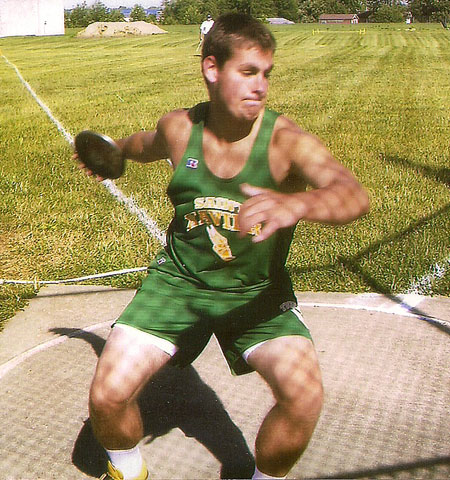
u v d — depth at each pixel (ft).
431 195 22.21
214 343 12.35
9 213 20.44
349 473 8.87
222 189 7.44
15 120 39.63
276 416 7.31
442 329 13.06
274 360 7.40
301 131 7.33
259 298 7.83
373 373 11.43
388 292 14.84
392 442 9.55
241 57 7.01
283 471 7.52
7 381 11.25
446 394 10.82
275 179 7.32
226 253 7.62
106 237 18.40
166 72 73.15
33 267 16.39
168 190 7.82
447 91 54.85
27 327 13.38
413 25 285.64
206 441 9.60
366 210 6.32
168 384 11.03
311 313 13.74
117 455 7.90
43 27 207.92
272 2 341.21
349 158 27.99
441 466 9.02
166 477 8.87
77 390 11.00
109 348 7.58
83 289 15.12
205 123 7.61
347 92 53.83
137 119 39.58
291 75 69.21
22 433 9.84
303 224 18.94
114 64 86.28
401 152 29.32
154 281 8.07
